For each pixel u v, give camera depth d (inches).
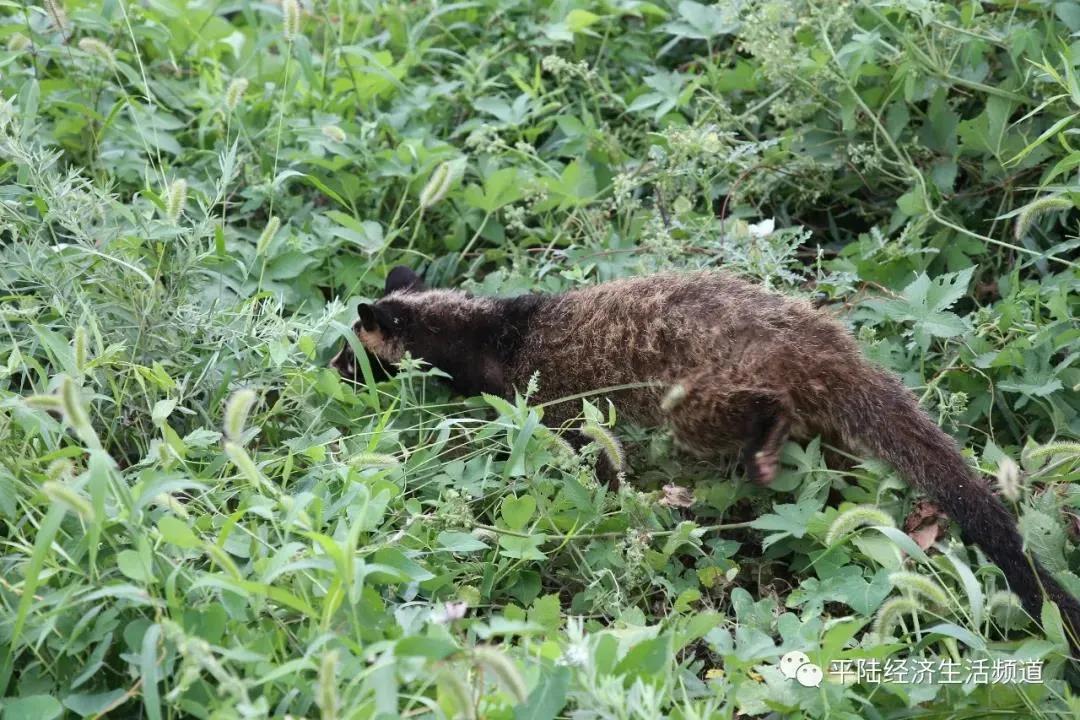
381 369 363.3
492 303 356.8
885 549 273.3
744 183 396.2
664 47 449.1
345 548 213.3
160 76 442.6
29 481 263.9
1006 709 241.0
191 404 311.9
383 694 189.9
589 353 331.9
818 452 296.0
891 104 389.1
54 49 413.1
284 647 231.9
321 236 380.8
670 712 226.5
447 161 389.4
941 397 315.9
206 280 339.6
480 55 452.1
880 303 334.3
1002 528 266.5
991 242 363.9
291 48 431.2
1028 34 361.7
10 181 370.0
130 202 397.4
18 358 272.2
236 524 250.8
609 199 397.4
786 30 392.8
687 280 325.7
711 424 305.3
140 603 224.4
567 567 293.7
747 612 267.0
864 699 237.3
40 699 218.8
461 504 281.0
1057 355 329.7
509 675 188.2
